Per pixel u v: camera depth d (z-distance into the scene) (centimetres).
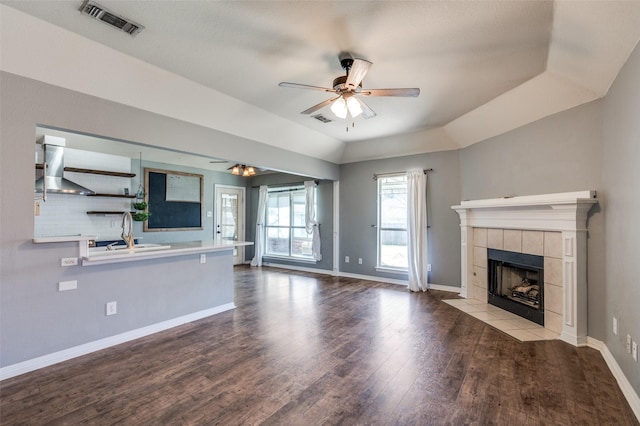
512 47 262
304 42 258
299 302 461
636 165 215
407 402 212
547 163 350
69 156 520
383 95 282
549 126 348
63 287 273
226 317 394
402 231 586
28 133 250
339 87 276
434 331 343
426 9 215
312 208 698
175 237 668
